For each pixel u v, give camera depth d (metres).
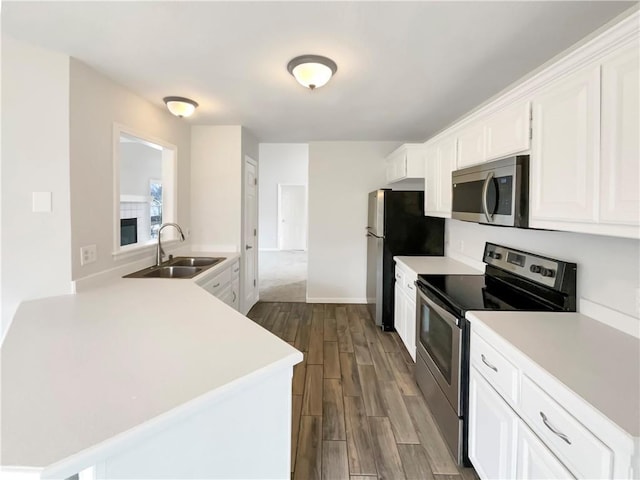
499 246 2.37
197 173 3.77
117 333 1.36
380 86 2.44
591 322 1.56
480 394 1.58
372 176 4.59
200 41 1.80
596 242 1.59
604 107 1.17
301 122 3.52
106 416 0.81
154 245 3.02
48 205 1.94
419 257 3.57
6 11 1.53
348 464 1.77
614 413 0.89
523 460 1.24
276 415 1.12
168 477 0.87
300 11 1.52
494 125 1.95
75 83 2.00
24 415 0.81
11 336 1.32
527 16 1.54
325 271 4.71
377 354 3.13
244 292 4.03
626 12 1.50
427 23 1.61
